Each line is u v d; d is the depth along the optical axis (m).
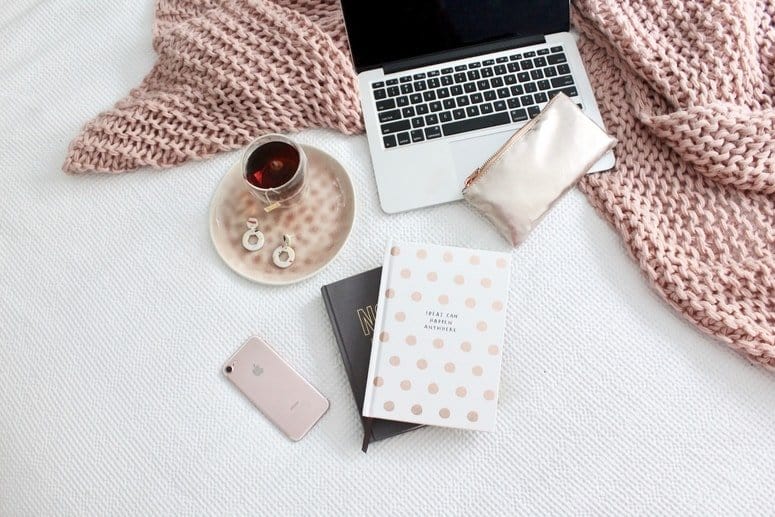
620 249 0.64
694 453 0.58
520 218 0.62
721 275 0.60
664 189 0.65
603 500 0.57
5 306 0.65
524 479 0.58
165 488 0.60
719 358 0.60
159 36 0.71
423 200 0.65
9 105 0.72
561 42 0.70
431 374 0.59
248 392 0.61
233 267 0.65
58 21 0.74
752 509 0.56
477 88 0.68
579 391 0.60
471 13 0.68
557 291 0.63
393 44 0.68
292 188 0.63
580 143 0.64
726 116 0.62
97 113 0.71
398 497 0.58
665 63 0.66
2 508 0.60
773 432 0.58
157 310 0.64
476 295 0.61
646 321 0.61
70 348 0.64
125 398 0.62
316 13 0.73
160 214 0.67
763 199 0.63
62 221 0.67
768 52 0.67
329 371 0.62
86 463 0.61
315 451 0.60
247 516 0.58
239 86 0.67
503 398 0.60
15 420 0.62
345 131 0.68
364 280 0.63
